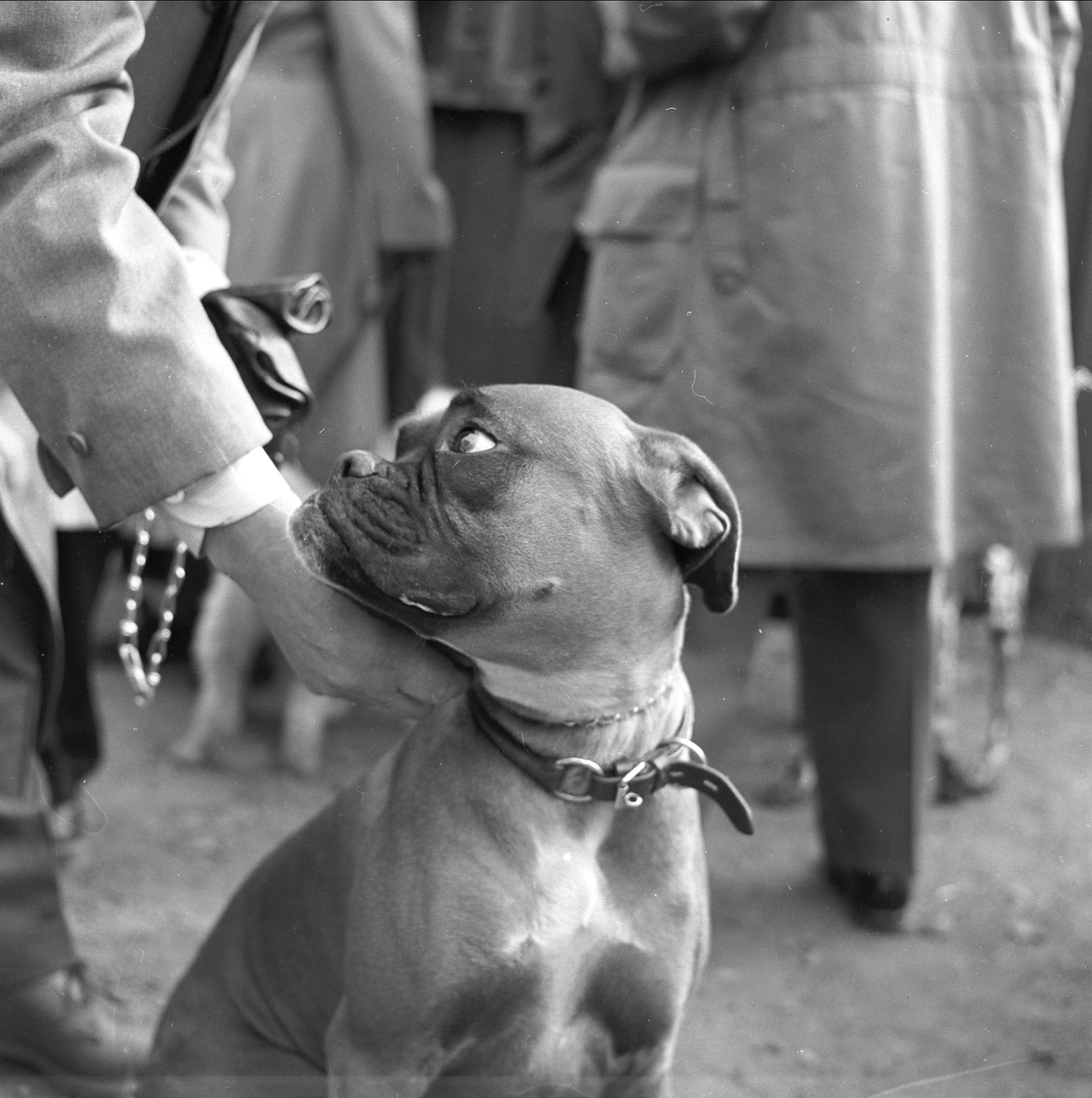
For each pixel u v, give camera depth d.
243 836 4.13
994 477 3.51
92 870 3.81
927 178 3.31
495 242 5.39
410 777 2.31
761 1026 2.91
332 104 4.66
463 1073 2.37
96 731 4.02
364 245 4.70
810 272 3.31
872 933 3.45
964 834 4.15
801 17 3.31
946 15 3.38
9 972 2.65
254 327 2.50
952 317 3.44
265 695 5.48
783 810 4.25
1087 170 5.04
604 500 2.19
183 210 2.82
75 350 2.04
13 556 2.62
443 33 5.34
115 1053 2.76
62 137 2.06
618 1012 2.36
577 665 2.22
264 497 2.16
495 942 2.21
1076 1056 2.72
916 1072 2.65
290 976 2.51
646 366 3.50
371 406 4.70
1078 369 4.95
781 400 3.36
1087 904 3.62
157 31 2.47
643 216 3.50
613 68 3.54
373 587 2.12
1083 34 4.44
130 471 2.07
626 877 2.29
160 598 5.52
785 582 3.65
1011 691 5.52
